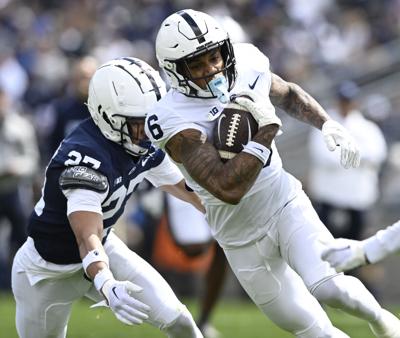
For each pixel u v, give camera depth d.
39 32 55.56
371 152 34.19
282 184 16.11
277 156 16.28
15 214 35.00
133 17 55.88
